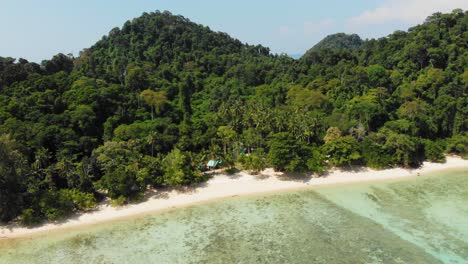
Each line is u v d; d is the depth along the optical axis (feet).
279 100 431.84
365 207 210.59
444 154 298.97
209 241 176.55
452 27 471.21
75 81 368.68
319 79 447.42
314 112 351.46
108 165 227.61
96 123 319.06
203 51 618.03
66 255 167.12
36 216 196.03
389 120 329.11
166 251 168.04
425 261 152.35
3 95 321.93
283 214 205.26
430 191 232.53
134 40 600.80
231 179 254.68
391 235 176.04
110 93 340.18
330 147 269.64
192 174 237.04
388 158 268.82
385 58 480.23
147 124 314.55
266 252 164.55
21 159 208.95
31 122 281.54
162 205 218.59
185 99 397.80
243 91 464.24
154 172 230.07
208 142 296.51
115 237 182.91
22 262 161.79
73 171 219.41
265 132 303.89
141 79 413.39
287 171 264.52
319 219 197.26
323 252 162.81
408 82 403.34
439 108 324.39
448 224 185.68
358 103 335.88
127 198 220.84
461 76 367.86
